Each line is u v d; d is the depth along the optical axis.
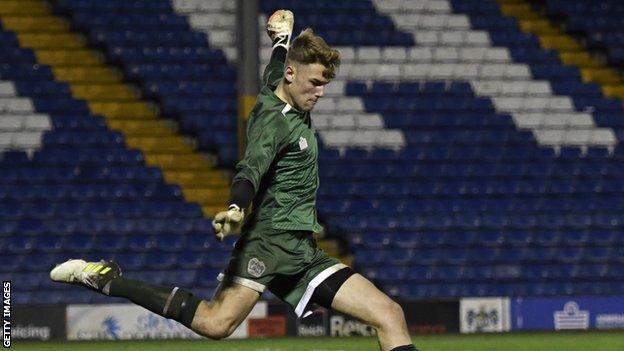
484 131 80.56
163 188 73.06
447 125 80.75
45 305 58.34
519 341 56.19
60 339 58.34
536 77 84.81
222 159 75.69
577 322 64.56
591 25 88.88
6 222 69.19
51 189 71.44
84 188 71.94
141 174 73.69
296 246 22.39
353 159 76.94
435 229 73.75
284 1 86.19
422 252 72.19
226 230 19.92
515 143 80.38
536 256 73.25
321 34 84.75
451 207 75.06
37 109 76.25
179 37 82.25
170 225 70.81
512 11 89.06
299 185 22.23
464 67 84.25
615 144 81.50
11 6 82.38
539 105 83.12
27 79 78.00
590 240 74.75
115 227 70.12
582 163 79.50
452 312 62.62
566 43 87.62
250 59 62.50
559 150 80.00
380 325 22.19
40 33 81.25
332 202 74.19
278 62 24.31
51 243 68.56
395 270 71.12
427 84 82.94
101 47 80.94
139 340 58.41
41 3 82.88
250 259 22.17
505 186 76.94
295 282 22.89
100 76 79.44
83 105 77.25
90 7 82.88
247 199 20.28
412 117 80.62
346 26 85.56
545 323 64.06
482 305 63.09
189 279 68.38
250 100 62.56
